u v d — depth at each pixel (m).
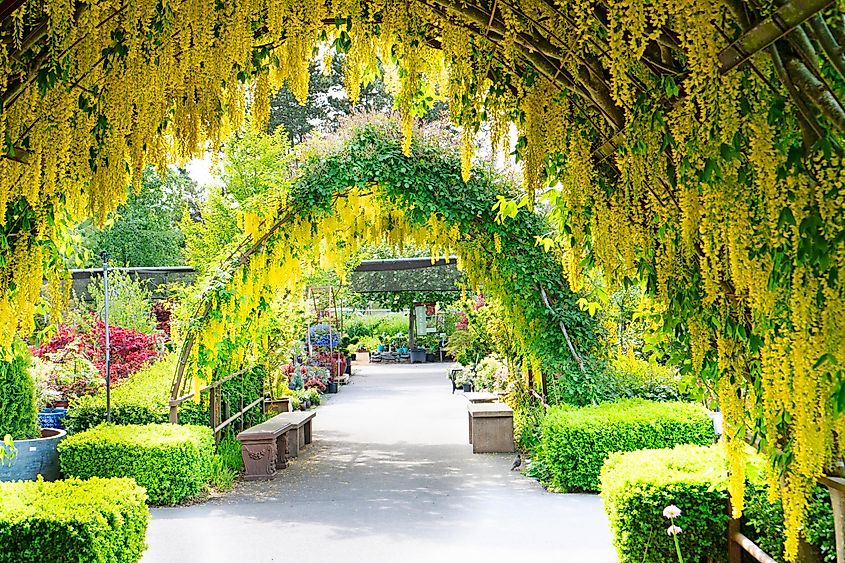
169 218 19.72
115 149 2.57
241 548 4.44
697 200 1.89
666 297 2.26
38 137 2.50
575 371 6.09
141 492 3.78
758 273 1.73
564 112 2.42
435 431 9.53
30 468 5.83
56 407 8.52
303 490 6.12
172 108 2.58
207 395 7.31
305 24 2.40
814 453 1.61
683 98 1.89
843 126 1.42
